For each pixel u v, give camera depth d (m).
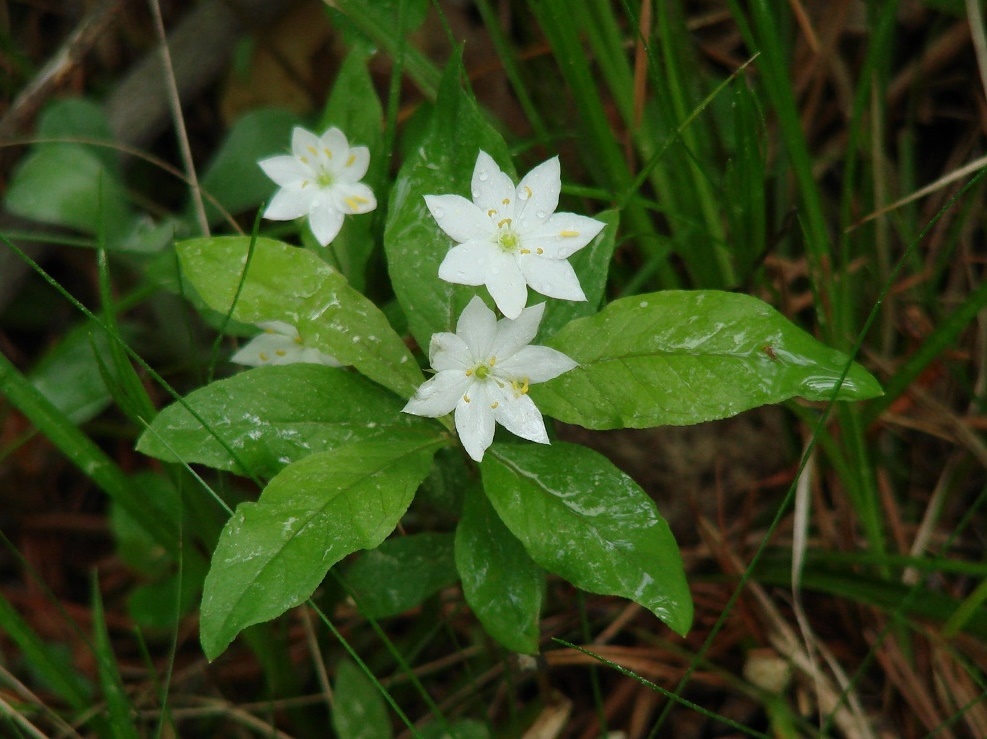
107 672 0.13
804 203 0.14
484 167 0.12
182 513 0.14
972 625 0.14
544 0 0.14
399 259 0.12
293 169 0.13
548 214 0.12
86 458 0.13
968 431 0.15
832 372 0.11
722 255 0.15
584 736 0.15
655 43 0.15
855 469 0.14
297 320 0.12
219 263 0.12
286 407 0.12
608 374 0.12
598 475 0.12
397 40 0.15
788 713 0.14
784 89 0.14
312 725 0.15
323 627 0.15
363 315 0.12
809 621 0.15
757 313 0.11
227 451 0.12
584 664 0.15
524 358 0.11
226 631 0.10
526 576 0.12
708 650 0.15
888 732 0.14
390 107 0.14
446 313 0.12
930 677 0.14
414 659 0.15
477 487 0.12
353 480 0.11
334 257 0.14
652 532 0.11
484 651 0.15
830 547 0.15
